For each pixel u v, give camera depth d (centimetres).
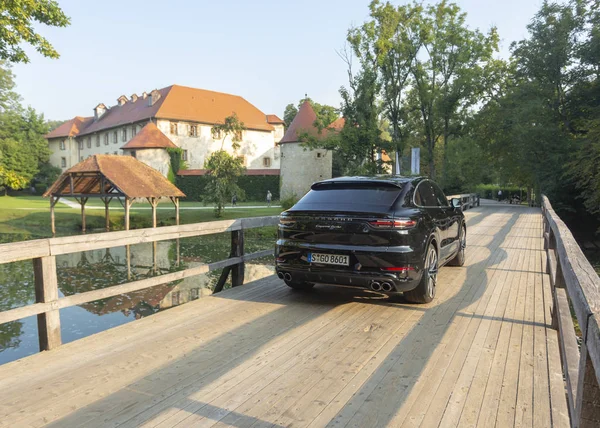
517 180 4300
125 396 290
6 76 6556
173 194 3234
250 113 6694
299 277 507
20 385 305
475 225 1659
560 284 436
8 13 1667
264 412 269
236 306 516
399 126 4075
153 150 5356
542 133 3083
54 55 1822
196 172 5375
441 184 4375
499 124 3703
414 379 317
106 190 3288
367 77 3712
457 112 3969
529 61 3447
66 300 383
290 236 510
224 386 306
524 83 3503
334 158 4916
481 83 3984
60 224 3444
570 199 3141
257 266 1636
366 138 3725
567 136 3269
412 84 4022
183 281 1407
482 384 309
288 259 507
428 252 509
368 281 462
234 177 3681
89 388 302
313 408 274
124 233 432
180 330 428
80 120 7681
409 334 416
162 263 1861
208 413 268
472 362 349
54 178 7200
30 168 6781
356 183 524
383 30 3669
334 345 387
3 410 270
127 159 3259
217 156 3684
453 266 779
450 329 431
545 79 3481
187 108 5931
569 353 296
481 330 429
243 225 644
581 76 3256
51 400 284
